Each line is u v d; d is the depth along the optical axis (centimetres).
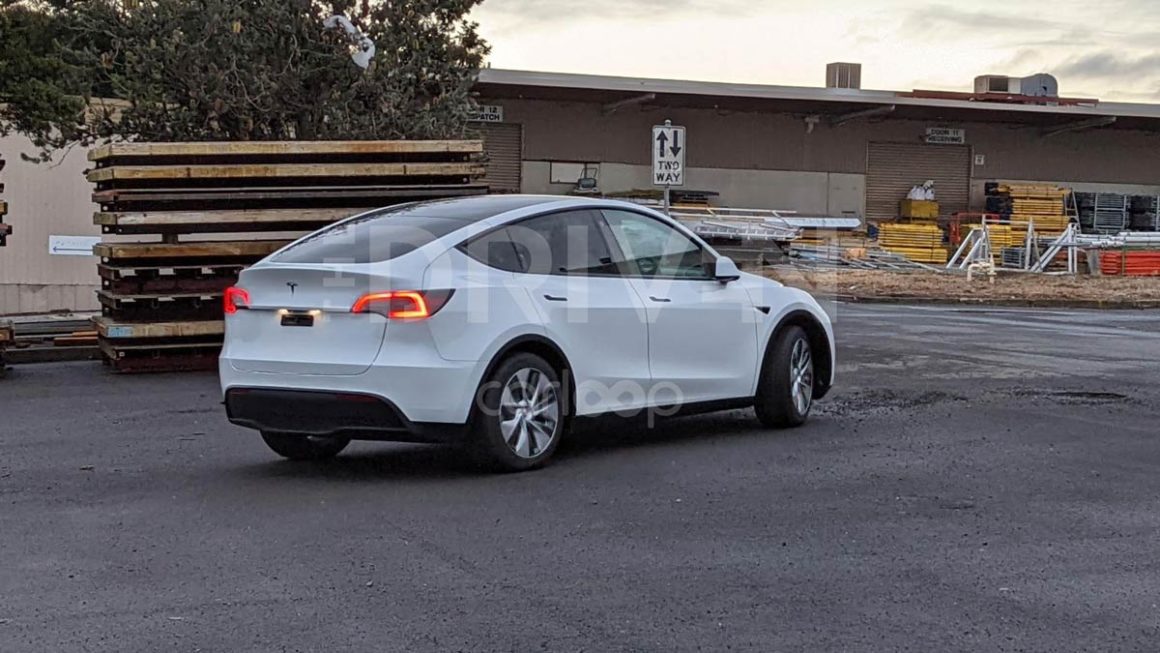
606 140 3925
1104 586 555
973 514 685
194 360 1324
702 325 881
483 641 484
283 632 495
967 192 4359
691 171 4031
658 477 775
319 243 802
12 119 1805
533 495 724
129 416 1031
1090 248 3450
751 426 969
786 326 958
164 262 1291
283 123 1695
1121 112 4184
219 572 575
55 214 2358
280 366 748
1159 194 4544
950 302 2622
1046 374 1280
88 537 638
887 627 500
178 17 1639
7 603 532
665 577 566
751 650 474
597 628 498
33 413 1048
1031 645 480
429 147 1310
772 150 4116
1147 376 1266
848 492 737
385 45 1714
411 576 567
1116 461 832
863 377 1256
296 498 722
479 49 1884
